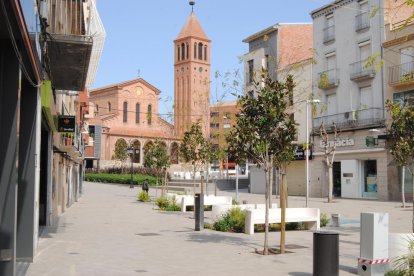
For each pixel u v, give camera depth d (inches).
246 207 674.8
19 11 225.1
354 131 1429.6
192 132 974.4
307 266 362.3
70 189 1043.3
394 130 454.3
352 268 356.2
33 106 352.8
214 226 612.7
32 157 353.1
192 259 389.7
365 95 1406.3
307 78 1581.0
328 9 1535.4
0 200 273.4
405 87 1264.8
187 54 3718.0
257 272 339.6
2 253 271.0
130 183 1989.4
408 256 308.5
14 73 276.4
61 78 554.3
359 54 1428.4
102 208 966.4
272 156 434.0
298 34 1777.8
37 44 314.8
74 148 832.9
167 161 1280.8
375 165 1391.5
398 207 1070.4
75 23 486.0
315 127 1556.3
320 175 1561.3
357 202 1263.5
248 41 1909.4
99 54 500.1
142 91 3174.2
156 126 3171.8
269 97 422.9
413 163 446.3
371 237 320.5
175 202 957.2
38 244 454.0
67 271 330.0
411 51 1244.5
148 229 606.2
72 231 569.6
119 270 338.6
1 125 275.3
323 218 681.0
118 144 2977.4
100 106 3221.0
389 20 1315.2
